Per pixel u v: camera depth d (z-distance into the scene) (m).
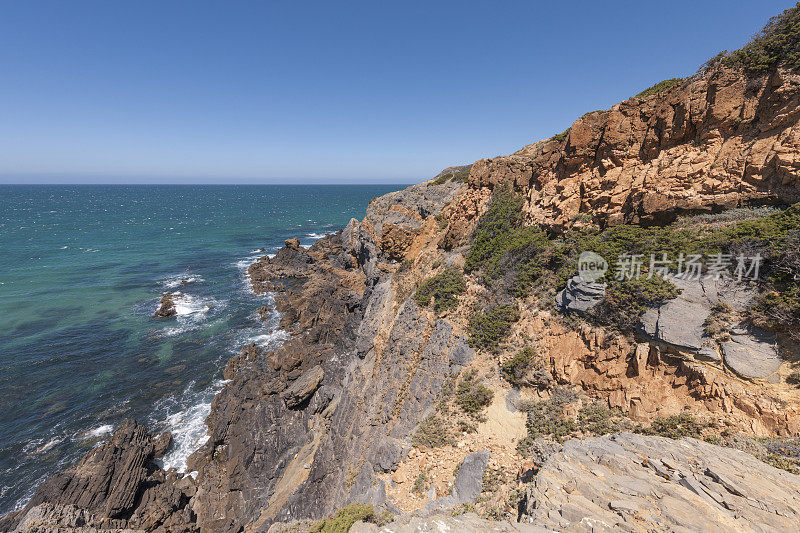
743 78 15.56
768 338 11.54
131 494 21.38
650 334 13.46
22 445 26.03
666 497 8.45
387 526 10.45
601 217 19.00
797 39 14.20
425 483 14.47
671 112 17.56
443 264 26.98
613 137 19.44
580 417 13.91
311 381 28.64
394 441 16.97
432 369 19.78
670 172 16.81
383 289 35.06
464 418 16.39
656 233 15.52
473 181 30.38
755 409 10.96
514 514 11.45
